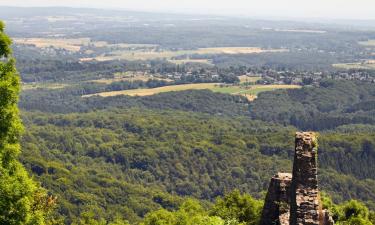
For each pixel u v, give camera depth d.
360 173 113.25
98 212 91.94
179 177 129.25
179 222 48.66
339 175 107.75
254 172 124.56
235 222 35.12
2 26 22.34
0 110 20.94
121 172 133.50
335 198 99.69
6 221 20.14
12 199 20.27
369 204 95.75
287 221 20.61
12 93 21.23
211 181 125.69
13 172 21.28
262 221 22.47
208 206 98.75
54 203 30.64
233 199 40.56
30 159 105.94
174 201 103.12
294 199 17.42
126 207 98.62
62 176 104.19
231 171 125.81
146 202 102.44
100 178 112.00
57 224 35.25
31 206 26.88
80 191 101.31
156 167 134.12
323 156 116.06
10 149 21.16
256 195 113.12
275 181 22.33
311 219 16.78
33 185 21.81
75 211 90.56
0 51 22.12
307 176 17.20
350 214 39.91
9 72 22.12
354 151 116.50
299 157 17.34
